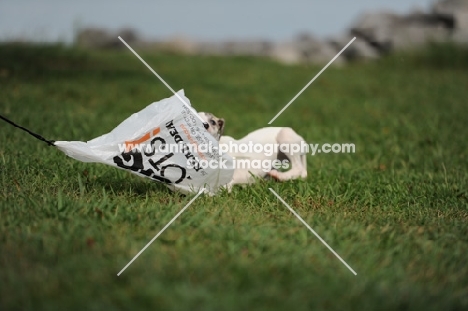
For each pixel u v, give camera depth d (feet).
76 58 88.84
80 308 22.26
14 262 25.53
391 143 56.08
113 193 35.06
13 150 43.65
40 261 25.68
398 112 72.23
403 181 42.16
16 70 75.20
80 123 54.80
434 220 33.91
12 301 22.58
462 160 49.65
